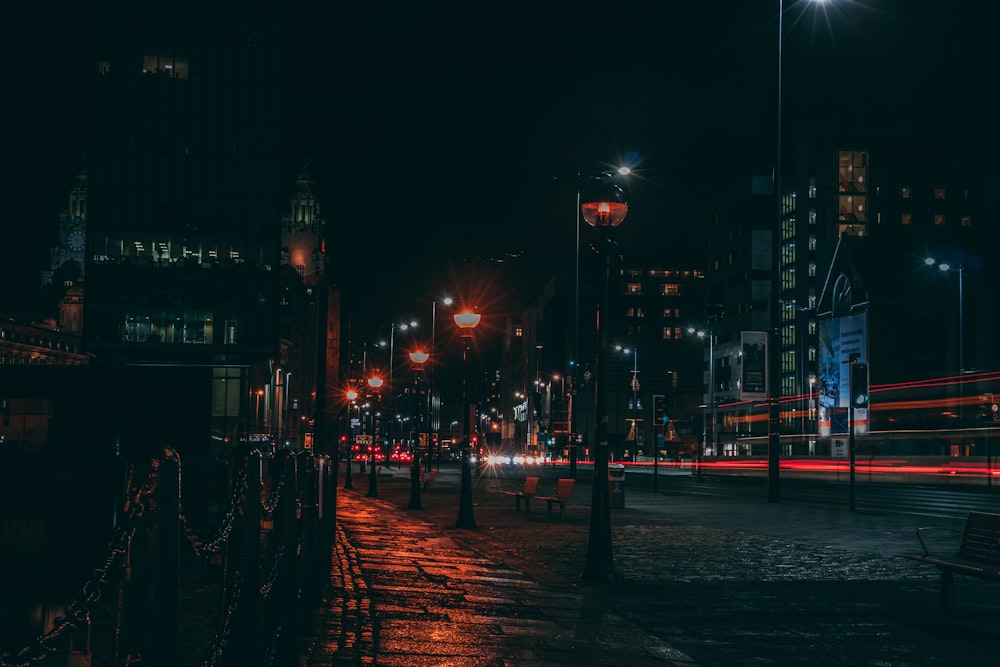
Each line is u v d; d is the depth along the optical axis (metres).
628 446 141.88
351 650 9.29
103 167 101.00
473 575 15.61
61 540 26.77
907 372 90.81
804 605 13.02
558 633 10.72
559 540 22.02
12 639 18.86
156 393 60.62
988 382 80.06
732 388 131.50
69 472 28.31
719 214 138.38
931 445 80.31
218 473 26.59
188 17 102.69
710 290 140.88
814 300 120.69
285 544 7.82
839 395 92.44
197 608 11.53
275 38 104.25
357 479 62.47
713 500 40.56
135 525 3.54
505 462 126.38
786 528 25.80
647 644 10.25
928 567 17.28
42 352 170.38
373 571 15.64
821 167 122.00
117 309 100.69
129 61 101.50
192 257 102.44
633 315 151.88
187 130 102.62
